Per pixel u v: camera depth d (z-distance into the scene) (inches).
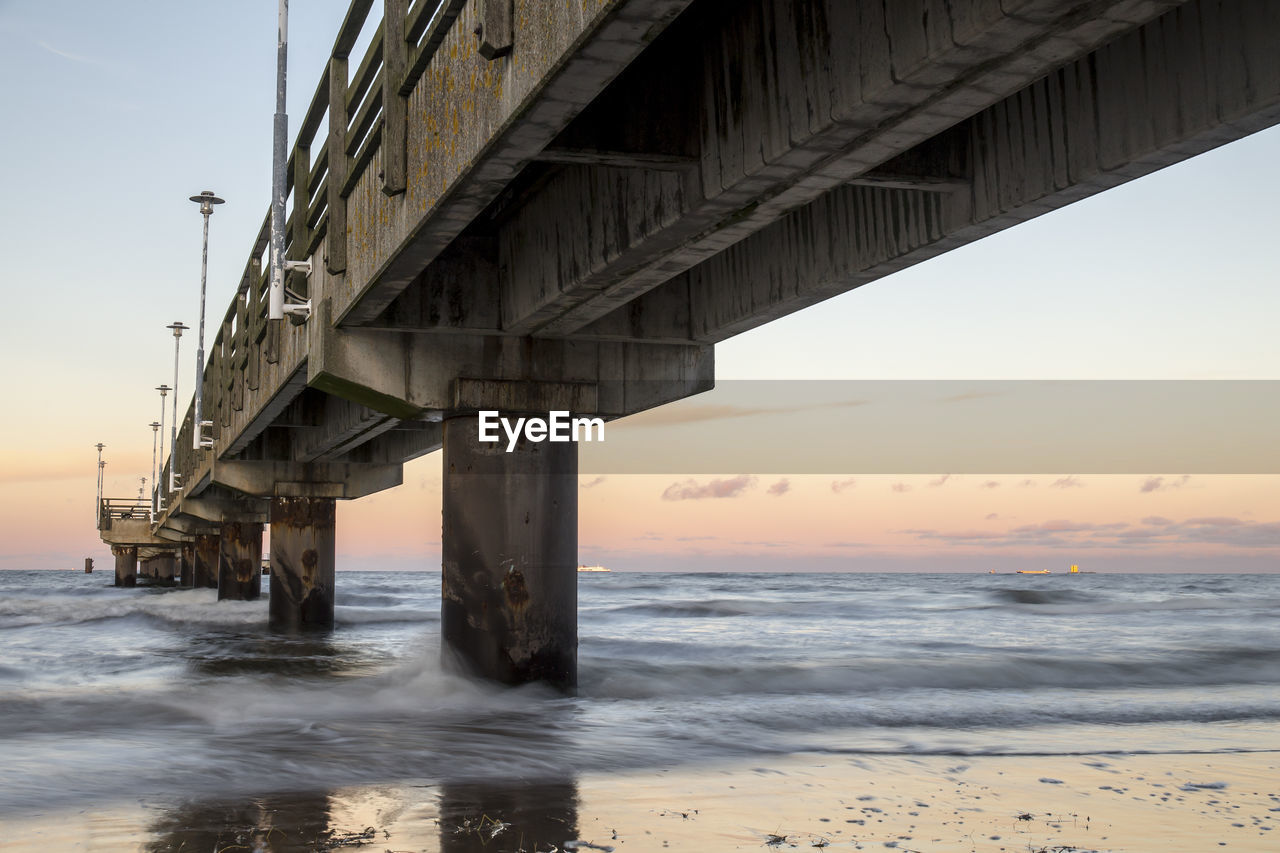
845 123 264.4
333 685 610.5
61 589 3462.1
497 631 495.8
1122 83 295.0
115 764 372.2
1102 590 3324.3
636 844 266.7
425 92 369.7
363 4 450.6
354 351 495.8
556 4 255.8
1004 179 335.0
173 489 1808.6
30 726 461.7
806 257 436.8
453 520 507.5
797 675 668.7
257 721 472.1
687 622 1485.0
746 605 2009.1
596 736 433.4
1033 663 742.5
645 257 383.6
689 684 621.9
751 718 495.8
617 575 7514.8
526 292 469.7
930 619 1566.2
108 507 3705.7
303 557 1136.8
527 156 309.7
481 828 283.0
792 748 420.5
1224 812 313.1
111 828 282.5
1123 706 561.3
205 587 2468.0
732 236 359.9
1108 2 202.5
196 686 615.5
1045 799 328.2
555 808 309.1
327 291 509.4
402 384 499.2
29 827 283.6
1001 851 265.6
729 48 314.3
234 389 938.7
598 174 400.2
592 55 247.9
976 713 529.7
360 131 454.6
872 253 396.8
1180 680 703.7
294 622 1131.9
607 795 328.2
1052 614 1702.8
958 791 339.3
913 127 267.1
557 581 504.7
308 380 532.1
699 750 411.8
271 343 658.2
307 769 366.3
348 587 3718.0
